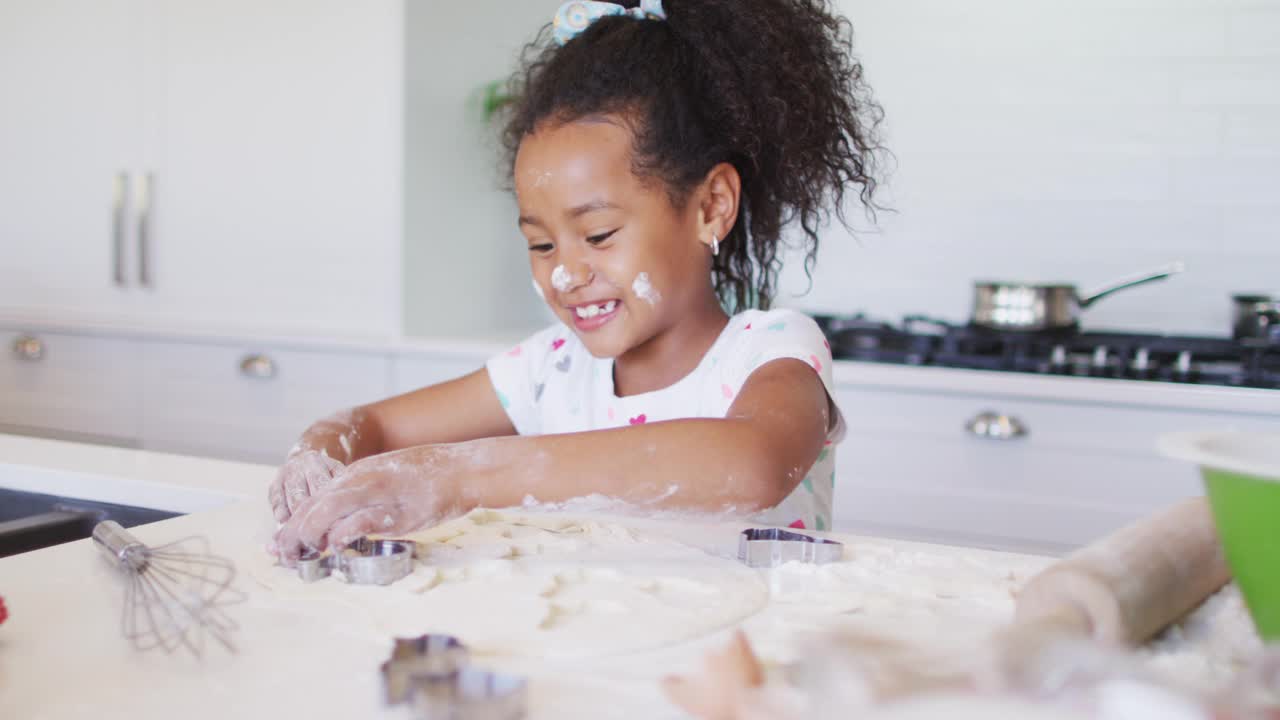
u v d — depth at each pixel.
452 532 0.75
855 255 2.39
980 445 1.78
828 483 1.08
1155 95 2.18
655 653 0.53
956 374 1.78
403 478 0.73
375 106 2.21
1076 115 2.23
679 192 0.95
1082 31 2.21
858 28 2.34
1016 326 2.02
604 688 0.48
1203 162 2.17
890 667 0.37
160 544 0.71
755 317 1.04
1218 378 1.82
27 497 1.02
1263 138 2.13
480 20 2.36
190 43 2.37
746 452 0.77
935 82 2.31
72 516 0.92
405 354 2.15
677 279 0.97
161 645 0.53
